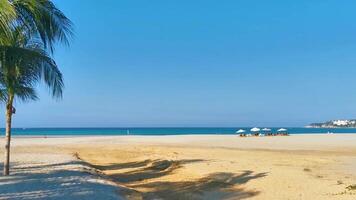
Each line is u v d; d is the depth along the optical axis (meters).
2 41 12.65
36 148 46.50
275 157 35.09
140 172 27.33
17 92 19.09
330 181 20.97
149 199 17.52
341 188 18.86
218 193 18.86
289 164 29.20
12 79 16.80
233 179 21.77
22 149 44.06
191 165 28.09
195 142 62.44
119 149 46.97
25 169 23.89
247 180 21.28
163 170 27.92
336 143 59.75
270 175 22.50
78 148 48.16
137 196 17.42
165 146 52.44
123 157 37.81
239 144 56.88
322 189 18.80
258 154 38.56
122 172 27.69
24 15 14.12
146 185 21.72
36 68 14.62
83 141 65.75
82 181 19.17
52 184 18.16
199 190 19.64
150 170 28.22
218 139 71.94
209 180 21.94
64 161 29.16
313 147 51.03
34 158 31.14
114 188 18.08
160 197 18.34
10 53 12.70
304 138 76.00
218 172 24.20
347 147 51.16
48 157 32.31
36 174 21.44
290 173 23.44
